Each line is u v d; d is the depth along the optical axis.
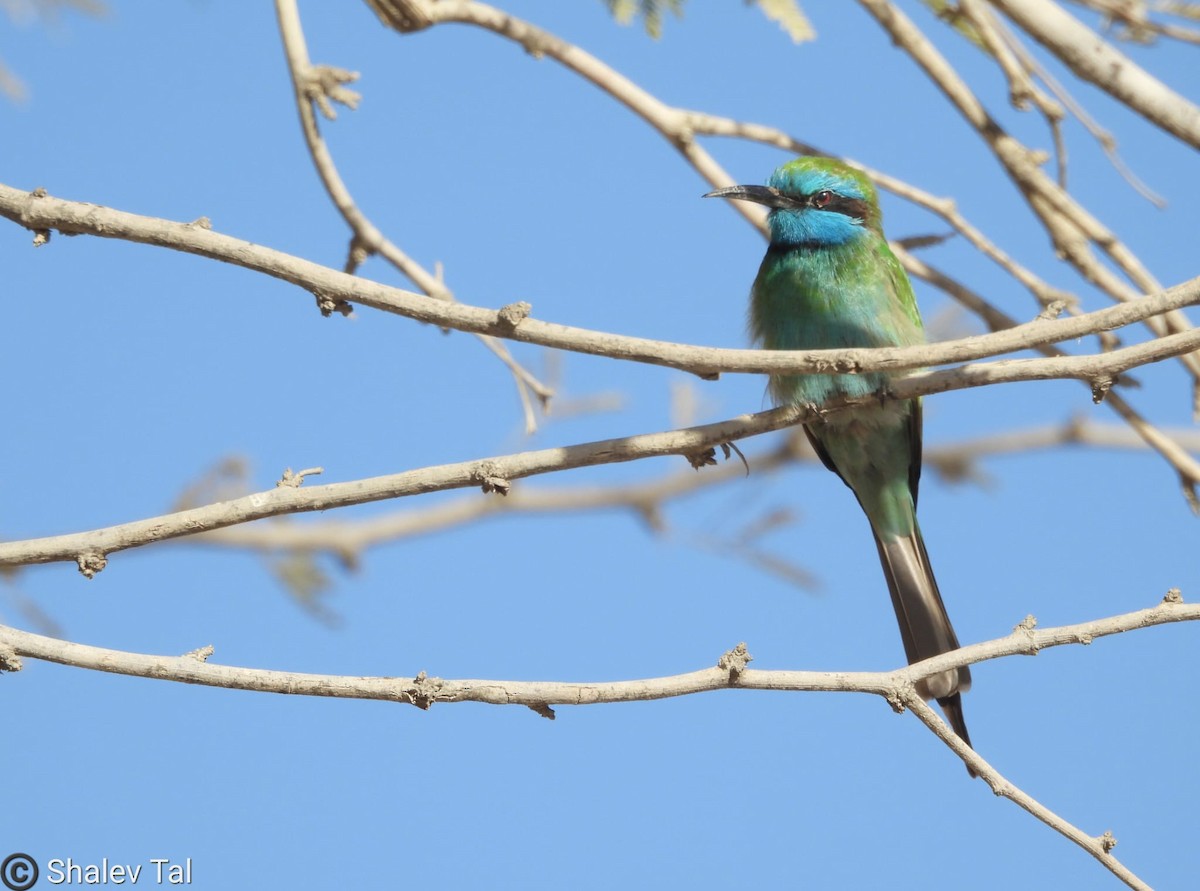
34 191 7.92
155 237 7.79
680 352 7.73
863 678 7.55
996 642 7.68
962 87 10.73
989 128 10.70
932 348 7.68
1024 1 8.98
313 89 10.30
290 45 10.29
